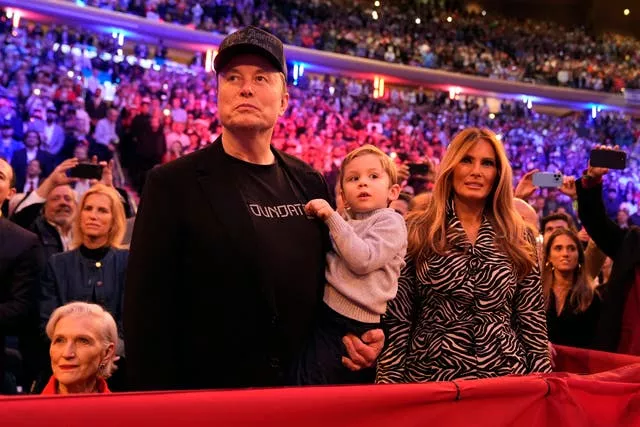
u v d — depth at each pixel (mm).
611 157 3369
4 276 3166
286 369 1919
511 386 1747
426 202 2875
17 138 12094
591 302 3947
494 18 24438
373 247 2020
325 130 16750
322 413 1440
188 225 1856
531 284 2396
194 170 1909
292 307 1909
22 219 4477
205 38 17328
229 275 1845
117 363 3322
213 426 1315
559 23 25672
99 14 15938
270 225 1923
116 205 3621
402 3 23219
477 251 2332
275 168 2064
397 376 2293
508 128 19844
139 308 1817
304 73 19547
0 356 3176
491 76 21125
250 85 1924
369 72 19656
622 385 2088
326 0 20812
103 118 13195
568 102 21688
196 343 1854
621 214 16906
